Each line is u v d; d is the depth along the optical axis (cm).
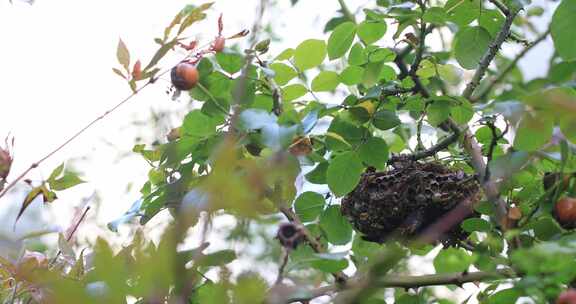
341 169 154
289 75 161
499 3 160
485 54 162
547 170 154
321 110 155
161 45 148
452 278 147
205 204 126
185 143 153
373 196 156
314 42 160
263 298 125
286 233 134
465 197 154
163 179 158
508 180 150
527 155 148
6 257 148
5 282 145
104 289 120
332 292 140
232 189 125
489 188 150
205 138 153
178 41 150
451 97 155
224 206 126
